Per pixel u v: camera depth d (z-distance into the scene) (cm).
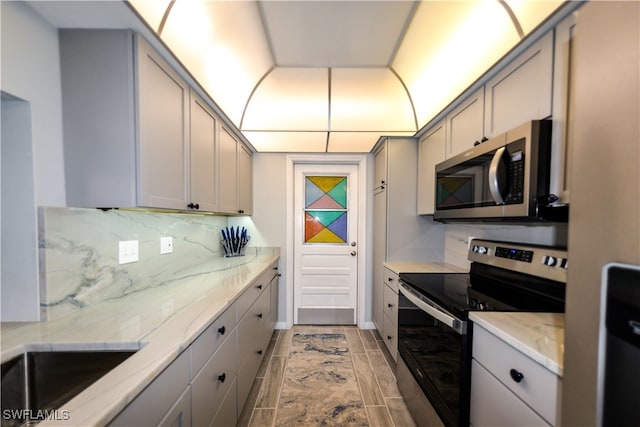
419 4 132
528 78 114
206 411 105
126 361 72
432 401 134
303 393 185
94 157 103
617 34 51
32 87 92
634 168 49
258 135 237
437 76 177
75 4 88
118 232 128
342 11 138
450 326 117
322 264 308
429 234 245
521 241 156
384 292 244
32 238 95
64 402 81
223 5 127
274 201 293
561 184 100
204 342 103
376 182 281
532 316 107
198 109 153
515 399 86
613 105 52
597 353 55
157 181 115
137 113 103
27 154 93
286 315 294
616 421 51
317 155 294
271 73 193
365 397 181
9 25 86
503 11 117
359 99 218
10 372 79
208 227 244
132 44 102
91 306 114
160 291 142
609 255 53
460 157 157
